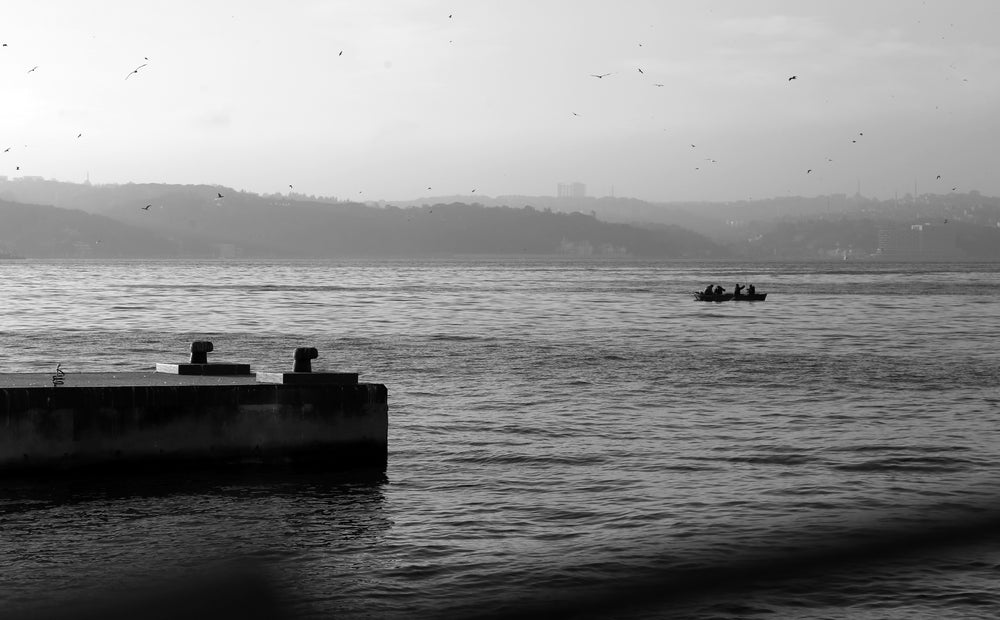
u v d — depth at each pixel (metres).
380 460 23.08
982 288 157.25
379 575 16.44
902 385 39.66
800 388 38.50
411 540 18.16
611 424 29.88
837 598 15.43
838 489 21.95
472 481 22.55
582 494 21.47
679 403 34.22
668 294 130.75
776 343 59.56
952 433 28.77
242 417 21.89
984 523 19.12
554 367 45.12
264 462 22.11
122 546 17.73
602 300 114.38
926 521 19.31
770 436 28.16
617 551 17.53
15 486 20.48
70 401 20.70
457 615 14.95
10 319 74.62
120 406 21.02
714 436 28.14
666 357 50.25
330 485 21.88
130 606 15.27
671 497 21.19
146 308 91.94
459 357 49.50
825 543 17.94
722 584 16.02
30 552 17.41
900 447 26.59
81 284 156.50
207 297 115.62
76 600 15.44
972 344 59.44
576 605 15.32
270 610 15.09
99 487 20.94
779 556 17.30
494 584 16.08
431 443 26.66
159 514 19.52
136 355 48.25
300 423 22.31
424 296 122.94
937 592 15.69
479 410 32.19
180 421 21.44
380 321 77.56
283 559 17.17
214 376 24.56
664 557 17.22
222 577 16.25
